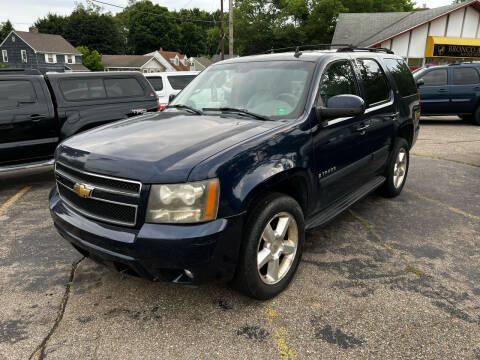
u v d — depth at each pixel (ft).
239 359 7.38
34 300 9.40
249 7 140.97
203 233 7.34
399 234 13.09
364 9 133.90
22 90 19.20
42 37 174.50
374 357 7.40
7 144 18.67
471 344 7.74
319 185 10.43
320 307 8.98
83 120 20.88
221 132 8.98
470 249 11.96
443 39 77.41
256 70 11.73
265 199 8.59
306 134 9.72
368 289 9.71
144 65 198.29
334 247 12.11
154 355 7.50
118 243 7.59
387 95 14.78
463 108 39.73
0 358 7.43
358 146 12.30
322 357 7.41
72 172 8.76
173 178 7.36
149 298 9.44
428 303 9.10
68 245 12.59
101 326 8.39
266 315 8.70
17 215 15.42
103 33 263.08
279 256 9.23
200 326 8.35
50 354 7.55
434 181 19.49
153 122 10.32
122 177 7.69
